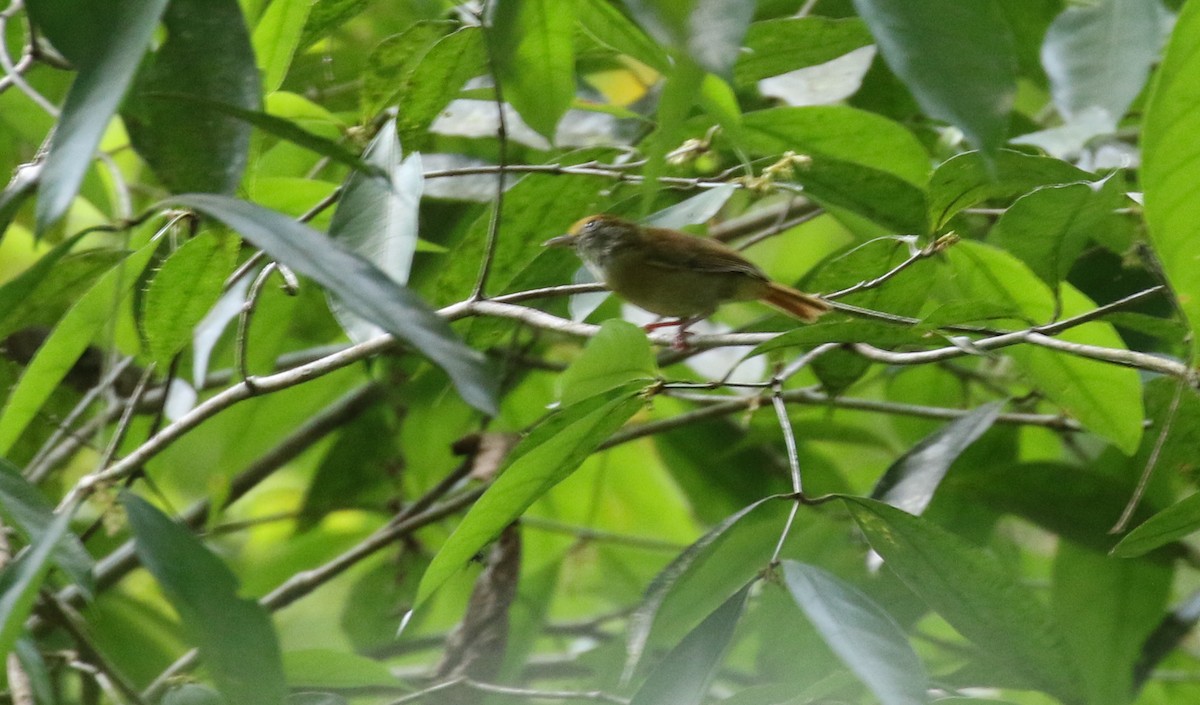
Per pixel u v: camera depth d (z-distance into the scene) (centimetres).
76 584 582
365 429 1253
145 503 577
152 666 1183
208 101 476
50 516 597
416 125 789
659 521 1416
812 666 923
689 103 443
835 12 1065
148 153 518
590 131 983
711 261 901
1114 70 914
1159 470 1009
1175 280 549
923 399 1242
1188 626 1007
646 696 609
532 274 898
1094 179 783
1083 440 1264
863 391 1291
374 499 1258
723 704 699
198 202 469
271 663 559
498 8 535
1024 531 1359
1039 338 647
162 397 812
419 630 1284
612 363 600
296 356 1180
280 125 475
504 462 663
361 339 666
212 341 956
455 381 418
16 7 741
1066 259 677
